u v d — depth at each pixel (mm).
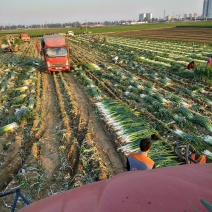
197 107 12852
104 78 19531
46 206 2645
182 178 2672
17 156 8695
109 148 9172
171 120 11211
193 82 18156
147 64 25125
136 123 10156
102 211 2258
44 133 10492
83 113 12547
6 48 38031
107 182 2814
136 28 104938
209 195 2326
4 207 6441
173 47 39750
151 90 15258
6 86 17938
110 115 11461
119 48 39281
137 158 5246
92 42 50438
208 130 10469
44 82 19531
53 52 21500
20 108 12922
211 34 60906
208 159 8195
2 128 10633
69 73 22328
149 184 2502
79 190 2822
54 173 7824
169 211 2129
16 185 7270
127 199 2326
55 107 13672
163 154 8047
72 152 8836
